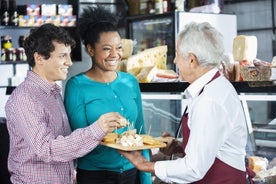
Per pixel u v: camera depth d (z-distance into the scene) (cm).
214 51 155
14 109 165
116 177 197
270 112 279
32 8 473
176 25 373
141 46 448
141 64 237
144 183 206
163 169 162
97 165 196
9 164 176
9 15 473
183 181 158
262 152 204
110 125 164
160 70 228
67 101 195
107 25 196
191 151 152
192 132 153
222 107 152
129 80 206
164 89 208
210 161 152
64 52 169
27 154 168
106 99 196
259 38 476
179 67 162
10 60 470
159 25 420
